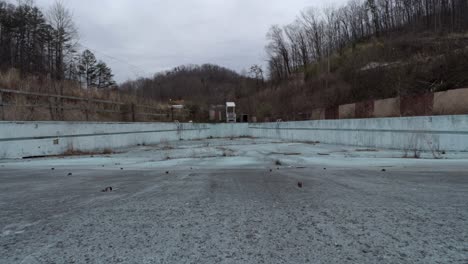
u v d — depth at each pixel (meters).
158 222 3.29
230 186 5.47
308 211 3.68
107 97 24.00
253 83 75.00
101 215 3.58
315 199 4.32
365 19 63.12
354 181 5.87
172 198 4.49
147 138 23.48
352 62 39.44
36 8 37.34
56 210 3.82
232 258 2.34
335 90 31.92
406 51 34.97
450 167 7.76
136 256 2.39
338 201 4.18
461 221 3.20
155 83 77.12
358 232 2.90
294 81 52.56
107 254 2.43
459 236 2.75
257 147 18.06
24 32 36.16
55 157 12.56
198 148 17.97
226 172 7.59
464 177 6.18
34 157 12.39
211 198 4.46
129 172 7.83
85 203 4.20
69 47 38.62
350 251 2.45
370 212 3.60
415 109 16.23
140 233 2.94
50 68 33.94
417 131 12.59
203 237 2.82
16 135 11.83
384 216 3.42
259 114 44.69
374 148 14.97
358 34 62.59
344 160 10.29
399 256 2.33
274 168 8.40
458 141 10.89
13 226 3.17
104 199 4.45
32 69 31.97
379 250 2.46
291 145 19.25
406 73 23.55
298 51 66.81
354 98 27.33
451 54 21.28
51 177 6.93
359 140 16.81
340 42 60.69
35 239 2.78
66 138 14.45
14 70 18.33
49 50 37.09
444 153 10.80
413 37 43.72
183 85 88.00
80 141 15.48
